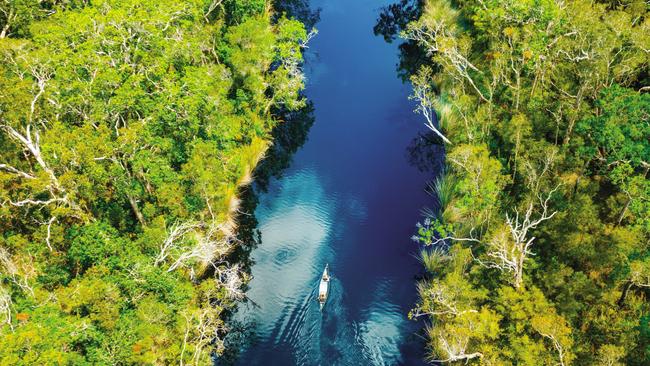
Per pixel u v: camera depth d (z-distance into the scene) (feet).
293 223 146.72
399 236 141.28
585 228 116.67
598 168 138.92
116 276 100.78
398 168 164.35
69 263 105.19
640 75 153.79
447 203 142.00
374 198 153.99
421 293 115.85
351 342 116.26
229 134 138.62
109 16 117.29
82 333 89.66
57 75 109.29
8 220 106.63
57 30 118.32
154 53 124.98
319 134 178.50
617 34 141.79
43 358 79.30
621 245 108.68
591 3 162.81
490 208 125.29
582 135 137.18
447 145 159.33
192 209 121.90
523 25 159.94
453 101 165.07
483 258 116.78
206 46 157.99
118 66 118.21
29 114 100.94
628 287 104.94
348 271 131.85
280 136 176.65
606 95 131.95
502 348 100.01
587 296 105.70
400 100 191.93
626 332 98.22
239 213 146.41
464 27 192.54
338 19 234.38
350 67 208.23
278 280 129.90
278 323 120.67
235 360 113.70
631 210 113.09
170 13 134.92
